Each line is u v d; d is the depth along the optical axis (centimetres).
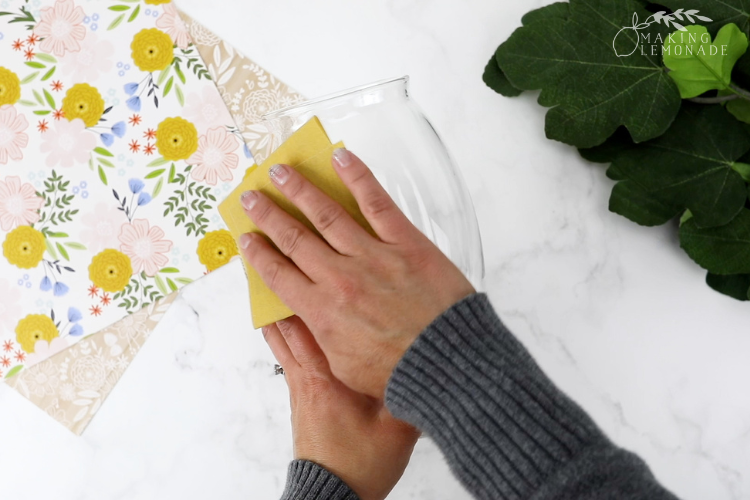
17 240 77
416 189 56
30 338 77
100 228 77
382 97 56
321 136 54
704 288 76
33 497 76
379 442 60
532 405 48
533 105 77
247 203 56
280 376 77
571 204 77
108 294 77
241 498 76
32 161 77
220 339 77
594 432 47
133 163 77
